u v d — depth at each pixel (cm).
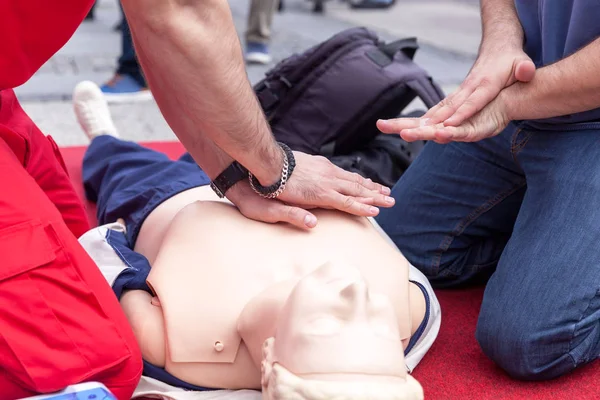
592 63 124
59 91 307
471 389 126
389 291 111
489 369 132
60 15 100
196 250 113
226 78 101
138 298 114
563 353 124
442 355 137
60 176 146
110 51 391
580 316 122
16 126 134
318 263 111
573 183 132
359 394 78
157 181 159
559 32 140
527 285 127
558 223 130
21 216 96
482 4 156
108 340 98
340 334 84
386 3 669
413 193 167
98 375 98
